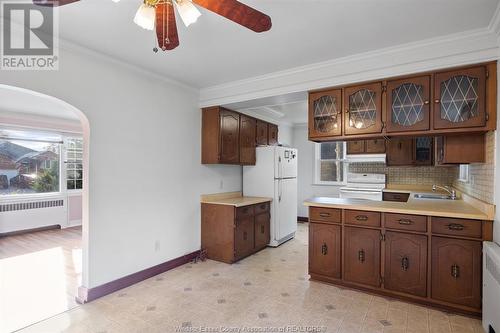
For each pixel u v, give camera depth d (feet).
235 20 4.80
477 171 9.16
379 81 9.14
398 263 8.77
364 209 9.30
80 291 8.88
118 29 7.47
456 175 13.66
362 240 9.37
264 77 11.16
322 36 7.91
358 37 8.00
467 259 7.75
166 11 4.70
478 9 6.55
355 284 9.53
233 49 8.74
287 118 19.26
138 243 10.35
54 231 19.07
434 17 6.91
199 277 10.78
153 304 8.64
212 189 13.98
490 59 7.53
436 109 8.29
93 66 8.96
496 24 7.03
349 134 9.64
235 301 8.83
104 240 9.24
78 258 13.16
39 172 19.45
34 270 11.60
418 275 8.45
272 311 8.21
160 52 8.91
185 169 12.42
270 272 11.33
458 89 8.05
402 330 7.22
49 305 8.59
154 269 10.89
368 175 17.38
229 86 12.21
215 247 12.86
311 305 8.56
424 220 8.34
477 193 9.20
